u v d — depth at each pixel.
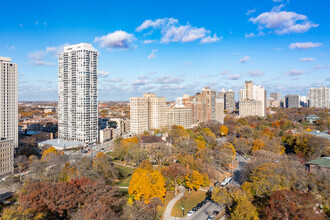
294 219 98.50
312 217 95.81
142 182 132.62
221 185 163.25
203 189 161.62
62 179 155.62
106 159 190.25
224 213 126.75
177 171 150.38
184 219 120.62
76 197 112.00
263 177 132.25
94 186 119.06
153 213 120.75
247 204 110.56
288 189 122.38
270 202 110.12
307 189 127.62
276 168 139.00
